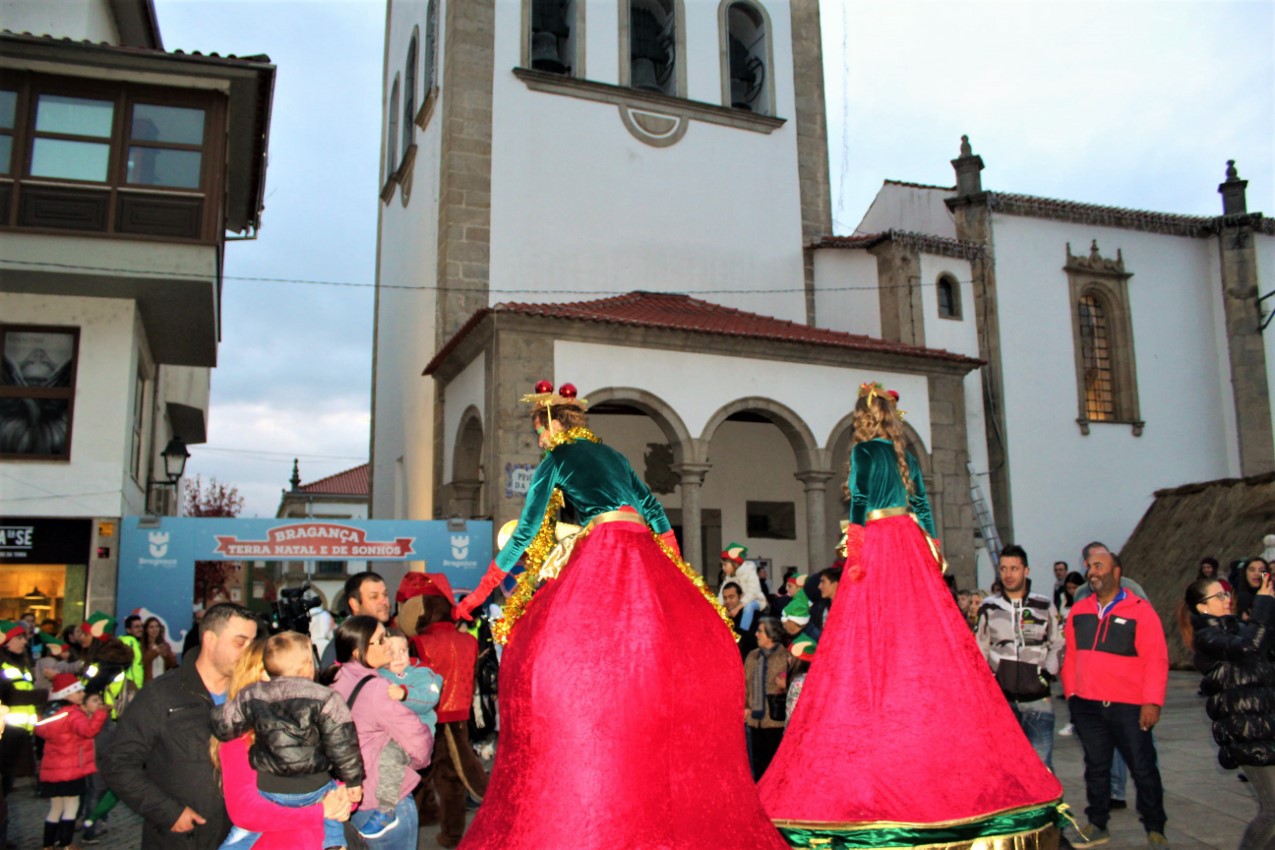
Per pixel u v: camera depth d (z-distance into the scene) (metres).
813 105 24.47
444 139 21.12
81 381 14.63
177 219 14.43
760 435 22.22
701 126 23.17
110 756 4.16
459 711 7.37
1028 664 7.05
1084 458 22.47
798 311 23.25
